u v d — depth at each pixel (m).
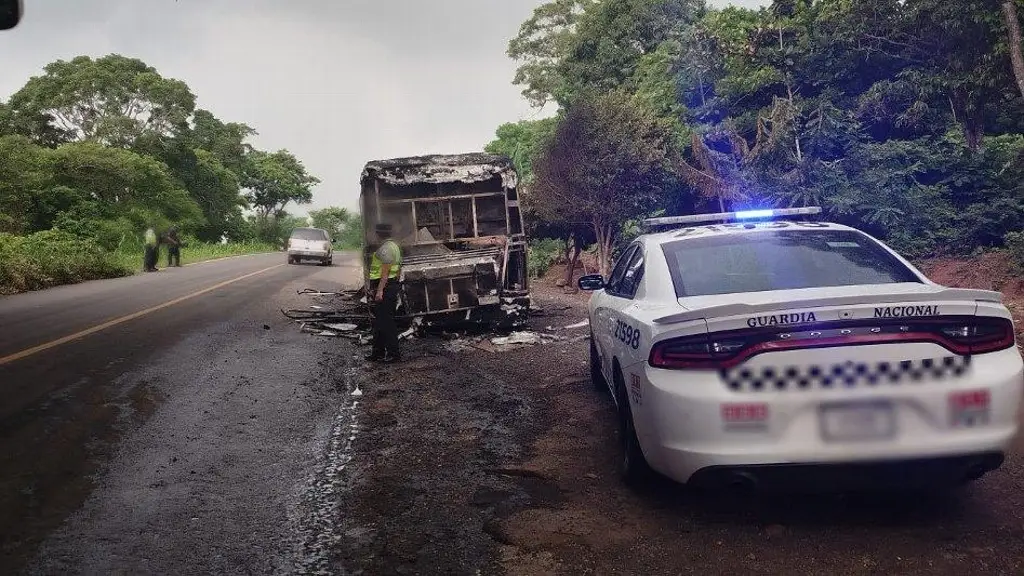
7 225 32.41
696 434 3.42
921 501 3.97
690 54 17.41
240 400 6.66
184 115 57.22
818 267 4.34
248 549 3.58
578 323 11.76
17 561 3.42
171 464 4.86
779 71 15.88
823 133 14.38
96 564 3.40
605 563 3.38
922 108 14.29
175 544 3.63
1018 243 12.27
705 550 3.47
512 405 6.52
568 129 16.92
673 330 3.55
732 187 14.79
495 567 3.37
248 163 77.81
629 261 5.50
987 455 3.37
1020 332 8.84
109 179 41.56
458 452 5.16
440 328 10.71
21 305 14.78
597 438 5.42
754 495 4.14
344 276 25.02
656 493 4.25
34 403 6.38
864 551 3.40
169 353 8.86
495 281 10.40
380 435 5.59
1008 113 15.94
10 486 4.42
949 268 13.31
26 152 38.56
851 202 13.89
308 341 10.11
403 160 11.29
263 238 79.75
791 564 3.30
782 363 3.36
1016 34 11.87
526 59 40.47
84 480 4.54
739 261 4.44
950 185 14.69
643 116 16.80
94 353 8.78
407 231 11.66
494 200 12.00
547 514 3.98
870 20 14.81
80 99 53.88
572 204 16.88
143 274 25.66
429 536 3.73
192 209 52.81
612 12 27.20
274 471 4.75
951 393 3.33
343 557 3.49
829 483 3.39
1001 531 3.56
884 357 3.32
